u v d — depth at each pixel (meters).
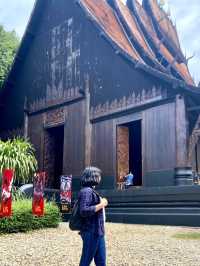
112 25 22.38
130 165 25.23
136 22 26.11
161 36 27.70
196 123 16.42
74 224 4.45
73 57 22.12
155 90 17.64
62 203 15.39
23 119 24.72
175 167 16.25
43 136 23.25
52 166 23.42
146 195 15.45
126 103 18.88
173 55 27.00
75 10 22.56
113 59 19.89
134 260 7.16
